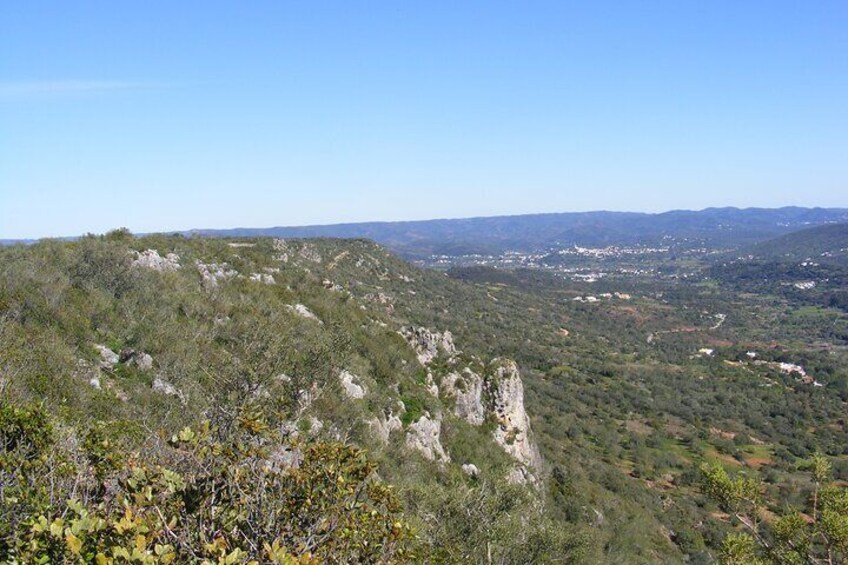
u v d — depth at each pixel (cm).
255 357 1143
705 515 4028
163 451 620
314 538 518
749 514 928
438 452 2427
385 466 1781
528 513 1470
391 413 2327
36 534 422
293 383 1080
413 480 1862
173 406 1284
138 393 1477
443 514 1282
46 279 1897
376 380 2541
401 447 2133
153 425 939
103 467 600
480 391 3259
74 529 409
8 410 675
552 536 1374
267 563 434
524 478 2755
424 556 775
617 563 2464
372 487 608
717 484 930
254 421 595
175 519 448
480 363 3481
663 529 3688
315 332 2448
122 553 380
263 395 933
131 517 433
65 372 1348
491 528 1273
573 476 3556
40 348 1425
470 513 1302
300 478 540
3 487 523
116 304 2033
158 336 1850
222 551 413
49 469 596
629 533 3033
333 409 1727
